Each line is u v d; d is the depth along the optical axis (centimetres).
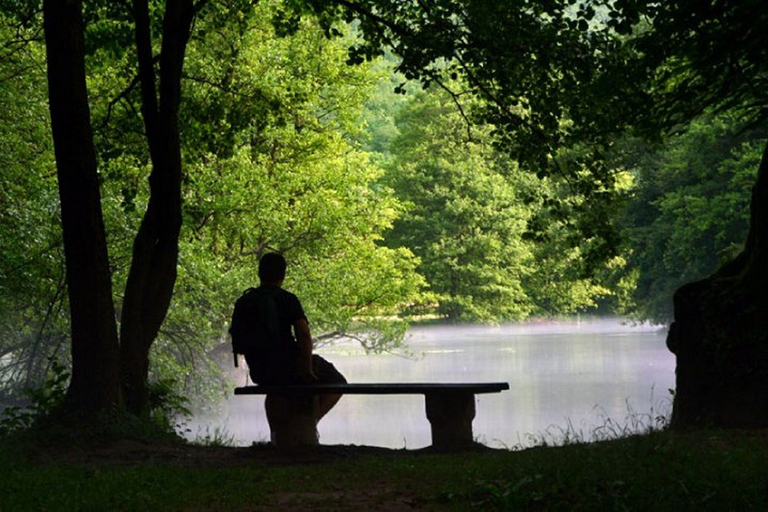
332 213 3656
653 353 5391
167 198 1420
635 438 925
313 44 3647
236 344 1085
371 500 725
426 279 8138
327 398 1156
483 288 8094
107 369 1249
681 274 5550
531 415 3067
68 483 823
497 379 4259
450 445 1091
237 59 3253
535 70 1744
